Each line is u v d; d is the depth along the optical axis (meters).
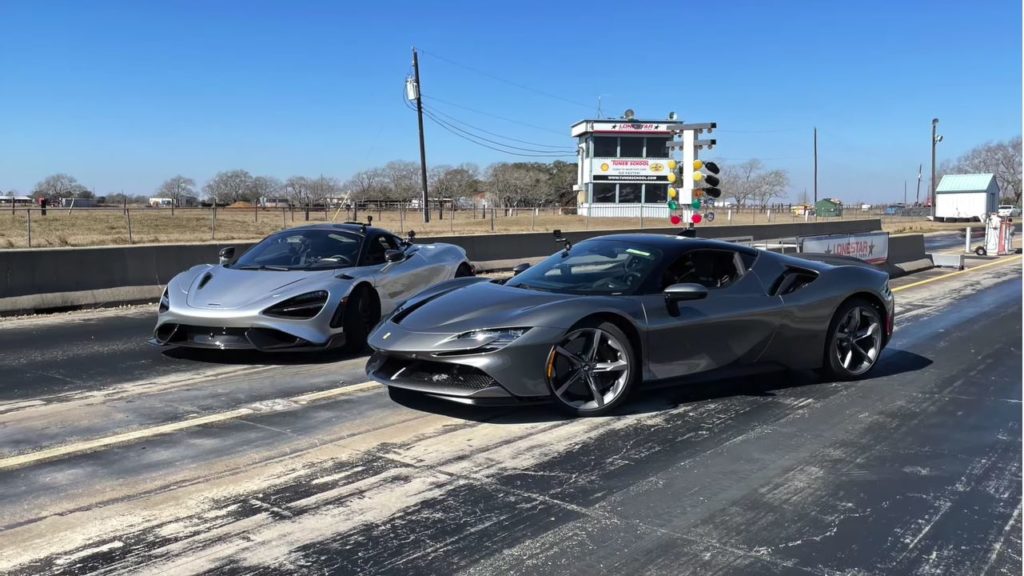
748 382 6.07
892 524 3.41
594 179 57.84
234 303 6.44
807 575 2.94
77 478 3.90
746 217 59.56
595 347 4.91
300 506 3.56
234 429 4.76
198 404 5.36
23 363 6.78
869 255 14.82
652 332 5.05
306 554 3.08
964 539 3.26
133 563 2.99
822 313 5.85
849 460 4.24
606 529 3.33
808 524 3.40
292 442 4.50
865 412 5.21
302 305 6.54
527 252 18.67
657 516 3.47
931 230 42.34
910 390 5.85
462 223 43.59
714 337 5.34
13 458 4.20
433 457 4.24
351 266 7.52
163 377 6.21
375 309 7.44
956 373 6.46
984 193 67.88
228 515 3.46
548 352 4.66
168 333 6.65
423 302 5.39
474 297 5.19
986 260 20.00
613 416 5.04
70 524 3.34
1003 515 3.51
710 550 3.14
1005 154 103.06
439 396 4.68
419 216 52.53
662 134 57.56
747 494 3.74
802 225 34.09
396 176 78.69
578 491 3.76
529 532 3.29
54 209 48.66
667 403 5.38
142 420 4.96
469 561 3.03
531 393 4.63
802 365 5.86
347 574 2.92
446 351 4.58
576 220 48.69
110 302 10.96
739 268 5.70
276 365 6.66
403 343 4.73
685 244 5.60
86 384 5.98
